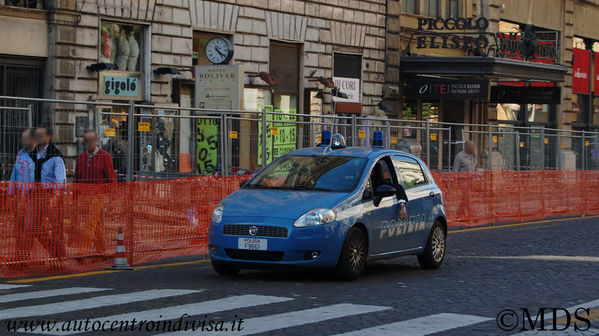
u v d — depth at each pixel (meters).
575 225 25.19
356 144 22.64
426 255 15.34
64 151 15.74
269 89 32.62
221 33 30.64
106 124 16.61
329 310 10.88
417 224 15.09
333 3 35.41
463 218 24.61
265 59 32.22
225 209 13.51
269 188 14.30
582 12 52.50
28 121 15.18
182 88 29.42
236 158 19.20
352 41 36.47
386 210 14.31
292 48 33.97
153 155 17.56
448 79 38.62
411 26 39.94
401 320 10.32
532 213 27.56
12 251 13.95
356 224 13.70
